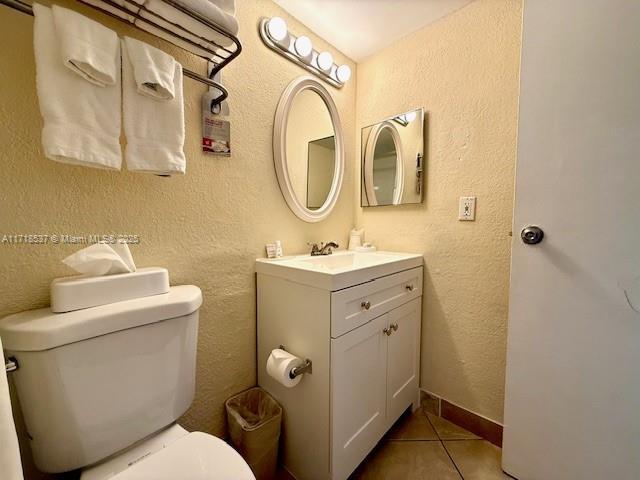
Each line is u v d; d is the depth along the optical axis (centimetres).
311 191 144
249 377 122
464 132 126
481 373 126
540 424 98
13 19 69
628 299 82
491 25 117
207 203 105
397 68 149
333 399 92
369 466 111
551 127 91
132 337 72
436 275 138
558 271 92
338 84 154
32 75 71
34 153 72
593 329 88
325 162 150
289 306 105
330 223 158
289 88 127
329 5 124
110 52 68
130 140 73
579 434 91
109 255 76
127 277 77
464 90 125
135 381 73
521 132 96
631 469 84
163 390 78
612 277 84
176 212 98
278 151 125
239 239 115
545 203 93
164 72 76
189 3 75
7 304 70
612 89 81
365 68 165
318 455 97
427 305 142
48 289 75
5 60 68
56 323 62
